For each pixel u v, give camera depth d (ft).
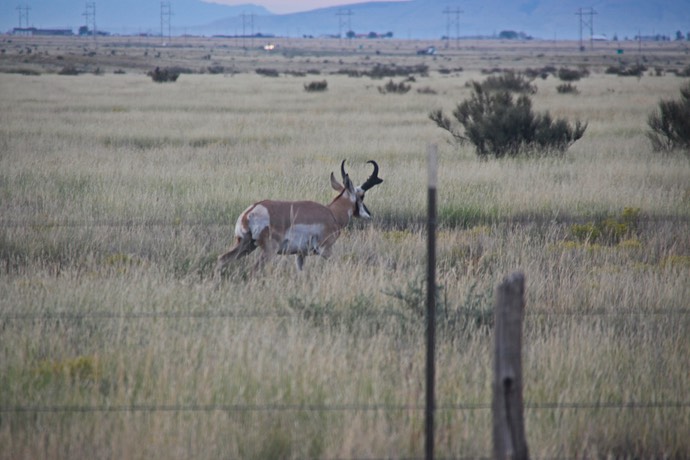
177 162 265.13
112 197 191.52
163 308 108.68
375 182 150.82
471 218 194.80
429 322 68.95
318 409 78.69
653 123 326.03
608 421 82.64
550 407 82.69
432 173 67.56
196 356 90.33
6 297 113.29
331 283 119.85
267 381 83.87
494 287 122.31
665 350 100.42
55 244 152.35
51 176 226.17
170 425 75.51
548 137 314.35
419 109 545.44
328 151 302.66
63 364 88.58
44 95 645.10
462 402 83.41
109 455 72.33
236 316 105.09
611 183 230.68
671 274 135.23
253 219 136.26
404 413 79.66
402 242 159.94
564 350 96.78
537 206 202.80
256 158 276.41
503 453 61.82
